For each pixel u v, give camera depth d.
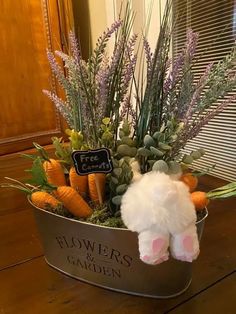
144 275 0.49
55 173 0.55
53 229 0.54
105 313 0.48
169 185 0.43
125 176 0.48
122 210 0.45
